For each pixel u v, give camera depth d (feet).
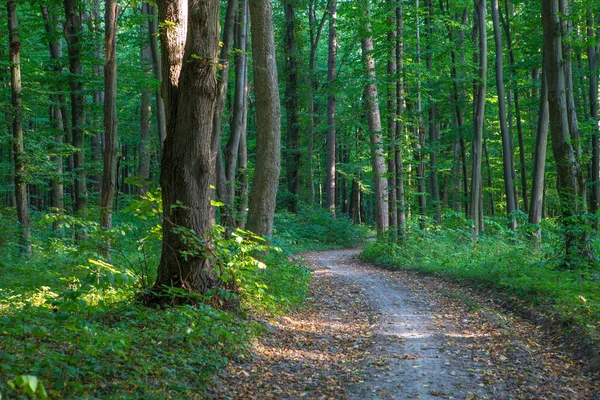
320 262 77.82
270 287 37.99
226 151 59.57
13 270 38.88
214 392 18.90
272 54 45.06
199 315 24.26
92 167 61.82
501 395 20.16
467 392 20.45
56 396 14.49
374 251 75.56
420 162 72.64
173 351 20.83
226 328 24.54
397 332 31.01
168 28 27.63
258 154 45.03
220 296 28.22
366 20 69.00
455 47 80.48
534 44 79.82
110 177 43.60
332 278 56.70
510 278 42.34
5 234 46.60
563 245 43.73
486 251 60.80
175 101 27.91
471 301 39.70
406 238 70.28
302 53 130.62
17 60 49.65
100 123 73.15
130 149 153.99
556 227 46.06
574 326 28.12
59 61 60.59
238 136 59.72
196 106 27.37
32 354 17.28
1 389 13.16
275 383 21.15
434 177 98.94
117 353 18.12
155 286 27.73
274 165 45.03
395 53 70.64
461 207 128.57
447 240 69.05
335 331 31.45
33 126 98.07
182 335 22.27
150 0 30.35
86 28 88.84
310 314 36.19
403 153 72.64
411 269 60.59
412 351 26.71
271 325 29.89
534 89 96.37
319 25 128.88
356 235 120.06
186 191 27.61
